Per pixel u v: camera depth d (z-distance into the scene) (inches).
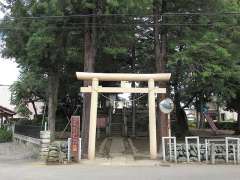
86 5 998.4
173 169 826.2
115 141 1531.7
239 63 1286.9
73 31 1143.0
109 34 1130.0
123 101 2203.5
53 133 1337.4
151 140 1007.6
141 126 1961.1
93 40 1099.9
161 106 1022.4
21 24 1109.1
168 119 1086.4
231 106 1920.5
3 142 1806.1
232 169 823.7
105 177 701.9
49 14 1029.8
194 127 2930.6
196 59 1119.6
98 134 1763.0
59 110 2079.2
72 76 1465.3
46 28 1072.8
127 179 673.6
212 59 1126.4
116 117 2063.2
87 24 1090.7
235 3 1147.3
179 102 1680.6
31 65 1262.3
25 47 1132.5
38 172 784.9
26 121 2078.0
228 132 2215.8
